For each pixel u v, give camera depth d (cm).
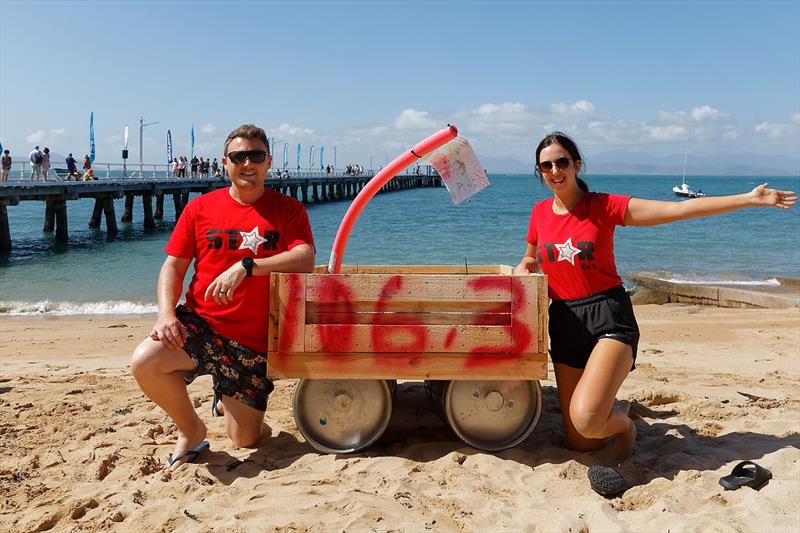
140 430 429
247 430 379
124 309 1216
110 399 519
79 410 482
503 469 343
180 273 368
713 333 928
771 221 3384
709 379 605
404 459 356
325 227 3134
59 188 2316
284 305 347
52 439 415
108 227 2697
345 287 346
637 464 356
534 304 347
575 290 362
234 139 358
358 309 350
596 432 337
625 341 347
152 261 1877
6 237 2106
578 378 366
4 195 2039
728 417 455
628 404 393
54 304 1249
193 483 331
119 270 1698
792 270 1762
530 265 409
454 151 421
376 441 382
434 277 346
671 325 1003
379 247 2334
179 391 357
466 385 368
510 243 2442
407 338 347
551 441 399
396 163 402
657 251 2152
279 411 468
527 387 371
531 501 312
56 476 355
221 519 295
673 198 7944
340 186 6050
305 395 370
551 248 368
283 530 282
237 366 367
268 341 350
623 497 315
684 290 1324
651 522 288
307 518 293
